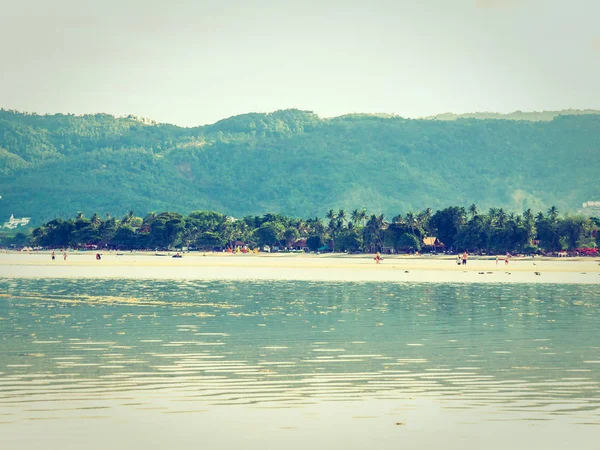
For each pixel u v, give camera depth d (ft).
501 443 359.25
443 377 498.69
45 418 392.88
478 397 443.73
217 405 421.59
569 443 359.46
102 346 618.85
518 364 547.90
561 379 494.18
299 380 485.97
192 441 359.05
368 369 524.52
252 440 361.51
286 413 406.82
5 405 417.69
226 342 645.10
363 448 351.25
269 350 603.26
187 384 472.03
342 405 424.05
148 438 362.74
